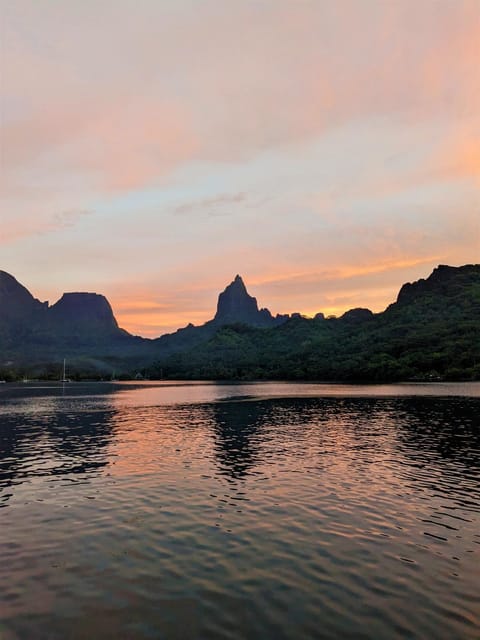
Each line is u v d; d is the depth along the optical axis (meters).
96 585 14.93
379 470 31.28
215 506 23.36
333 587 14.60
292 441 44.56
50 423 65.50
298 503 23.70
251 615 12.99
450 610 13.15
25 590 14.64
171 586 14.80
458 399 94.62
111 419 70.44
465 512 22.12
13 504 24.25
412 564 16.30
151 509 23.03
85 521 21.33
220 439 47.06
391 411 72.88
